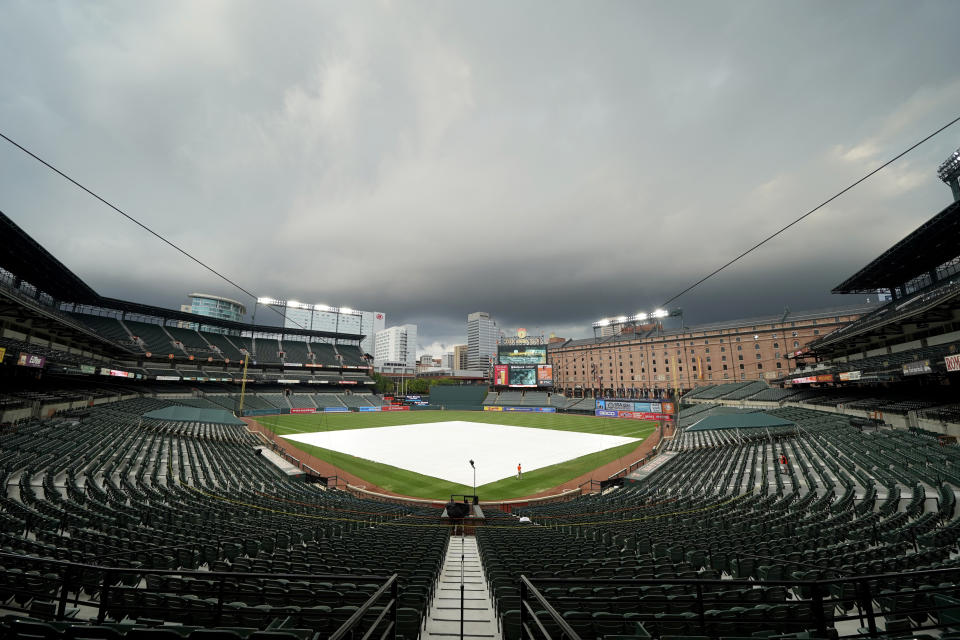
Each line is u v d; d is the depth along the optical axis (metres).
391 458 42.72
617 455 44.66
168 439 38.09
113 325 80.19
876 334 41.75
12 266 44.47
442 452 46.19
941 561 10.02
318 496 26.33
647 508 22.48
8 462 21.78
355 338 119.06
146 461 28.16
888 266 42.88
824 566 10.26
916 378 38.56
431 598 9.80
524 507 27.64
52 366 38.31
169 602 7.02
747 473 29.03
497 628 8.39
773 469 29.48
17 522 12.22
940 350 32.84
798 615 7.04
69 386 51.78
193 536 13.30
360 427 67.00
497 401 107.50
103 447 30.20
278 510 20.59
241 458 36.19
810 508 18.45
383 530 17.78
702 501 23.08
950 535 12.05
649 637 5.27
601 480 34.69
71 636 3.92
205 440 41.47
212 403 70.94
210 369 87.94
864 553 10.96
